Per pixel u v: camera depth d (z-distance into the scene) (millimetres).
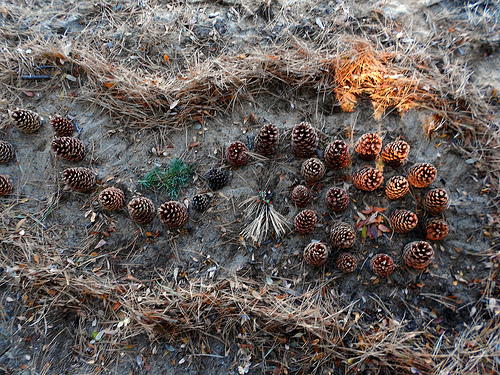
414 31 1079
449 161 989
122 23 1159
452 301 913
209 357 905
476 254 926
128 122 1076
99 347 914
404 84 1011
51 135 1079
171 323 901
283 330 904
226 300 916
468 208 953
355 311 921
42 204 1017
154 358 902
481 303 903
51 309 936
